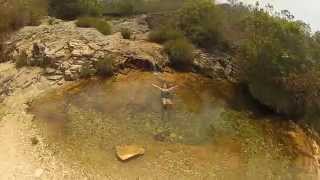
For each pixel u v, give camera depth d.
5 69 21.89
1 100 19.86
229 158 17.28
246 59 21.41
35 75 20.89
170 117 18.92
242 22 24.11
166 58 22.17
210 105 20.16
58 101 19.30
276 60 20.25
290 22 21.53
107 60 21.00
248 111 20.38
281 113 20.48
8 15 24.30
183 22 24.30
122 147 17.06
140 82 20.77
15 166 15.91
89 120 18.27
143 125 18.30
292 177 17.02
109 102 19.36
